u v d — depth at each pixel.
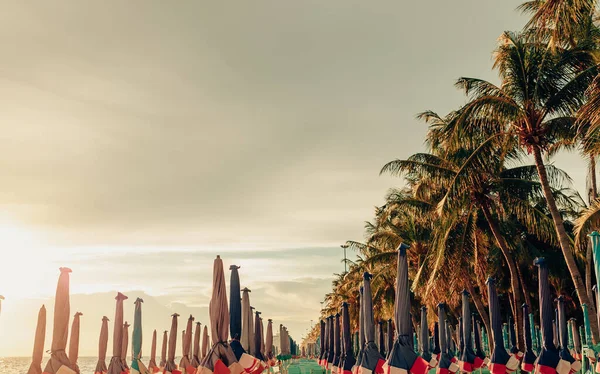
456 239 22.81
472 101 17.36
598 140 12.75
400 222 32.16
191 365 27.16
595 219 14.95
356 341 44.25
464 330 18.59
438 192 24.89
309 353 84.19
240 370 12.91
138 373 21.98
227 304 13.62
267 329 35.59
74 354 18.73
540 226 21.95
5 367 139.25
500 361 15.82
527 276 31.77
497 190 22.00
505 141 18.52
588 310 15.25
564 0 11.55
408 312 12.08
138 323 22.80
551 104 16.95
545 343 13.31
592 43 16.27
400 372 11.33
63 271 14.79
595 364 12.11
